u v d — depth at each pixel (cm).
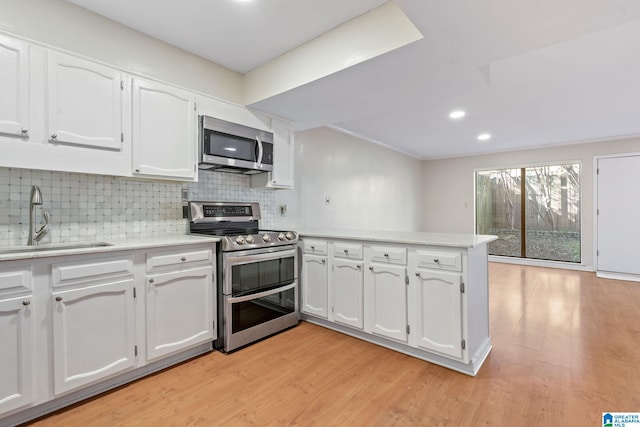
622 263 490
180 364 211
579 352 228
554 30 164
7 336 145
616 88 299
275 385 187
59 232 199
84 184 209
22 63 163
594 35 208
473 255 206
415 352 224
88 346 168
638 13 150
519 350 233
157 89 217
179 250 208
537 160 571
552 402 169
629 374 196
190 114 236
